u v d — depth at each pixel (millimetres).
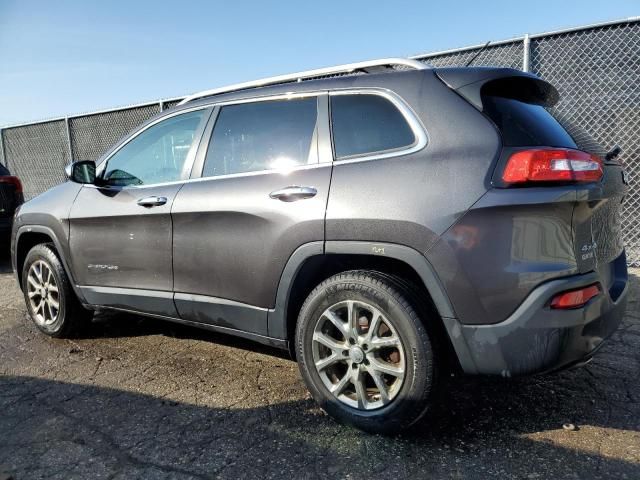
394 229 2443
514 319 2260
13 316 4867
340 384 2664
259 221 2865
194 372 3469
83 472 2359
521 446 2482
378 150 2637
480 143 2373
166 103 8273
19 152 11133
